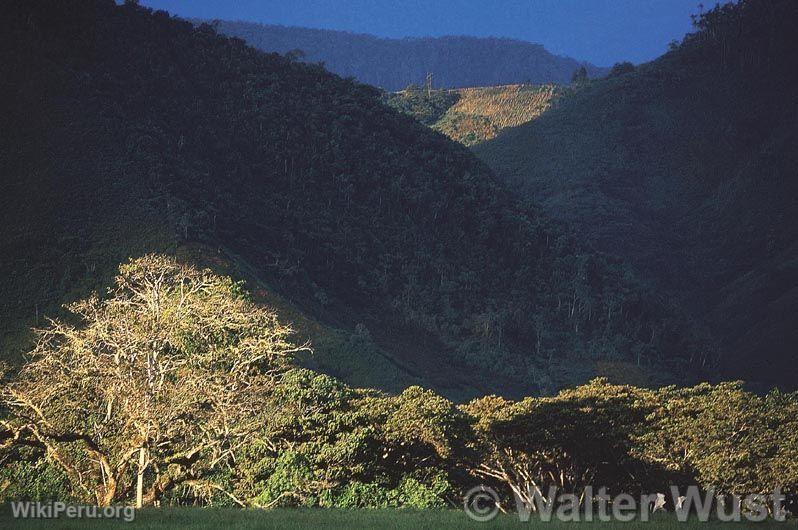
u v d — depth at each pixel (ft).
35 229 514.68
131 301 145.89
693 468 191.72
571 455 201.05
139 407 125.80
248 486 141.59
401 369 538.06
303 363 461.78
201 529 86.53
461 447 188.65
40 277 477.77
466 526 95.40
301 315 532.73
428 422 176.86
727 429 192.85
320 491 142.20
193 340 144.87
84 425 137.49
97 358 132.67
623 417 208.85
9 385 131.64
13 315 441.27
